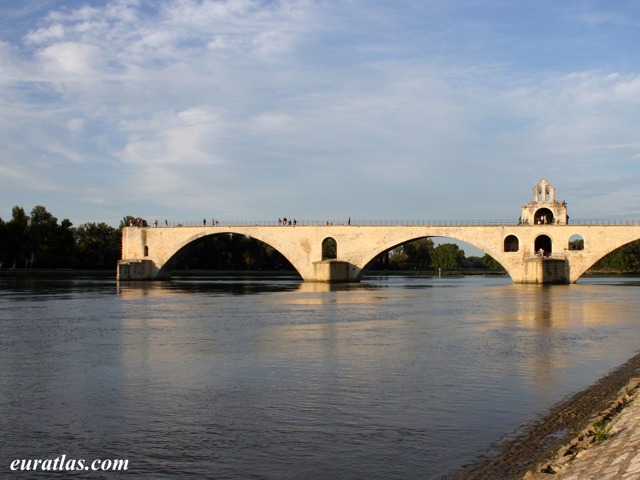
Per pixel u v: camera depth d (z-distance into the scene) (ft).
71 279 427.74
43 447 57.82
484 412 67.10
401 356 102.32
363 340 121.49
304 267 399.85
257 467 52.60
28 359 100.83
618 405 65.82
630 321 155.53
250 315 172.45
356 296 257.34
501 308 194.90
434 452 55.06
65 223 526.57
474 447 55.98
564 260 356.59
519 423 62.75
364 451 55.77
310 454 55.36
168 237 431.02
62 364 96.22
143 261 430.20
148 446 57.88
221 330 138.00
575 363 95.76
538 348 111.14
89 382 83.30
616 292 280.92
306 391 77.41
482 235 366.84
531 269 355.15
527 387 78.84
